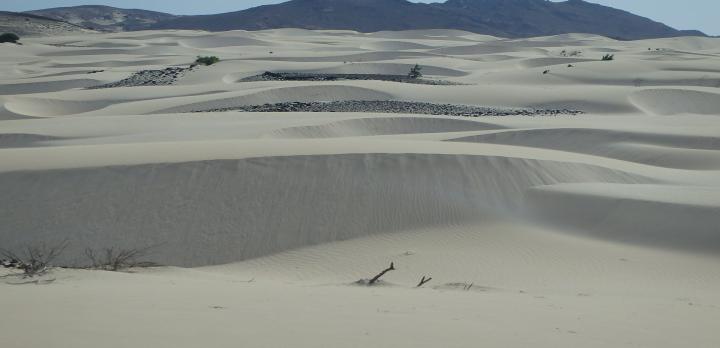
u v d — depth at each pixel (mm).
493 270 18750
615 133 41250
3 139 38500
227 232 22188
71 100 63281
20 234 21672
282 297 10328
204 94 64438
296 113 47812
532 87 68312
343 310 8977
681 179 28281
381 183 24453
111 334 6535
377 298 10594
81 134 39531
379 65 94562
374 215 23141
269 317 8062
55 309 8117
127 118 45844
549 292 15117
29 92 82500
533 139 40750
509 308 9984
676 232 21266
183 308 8586
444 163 25734
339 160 25406
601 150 39531
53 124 43500
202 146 28250
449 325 7996
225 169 24484
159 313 8031
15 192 23125
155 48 149375
